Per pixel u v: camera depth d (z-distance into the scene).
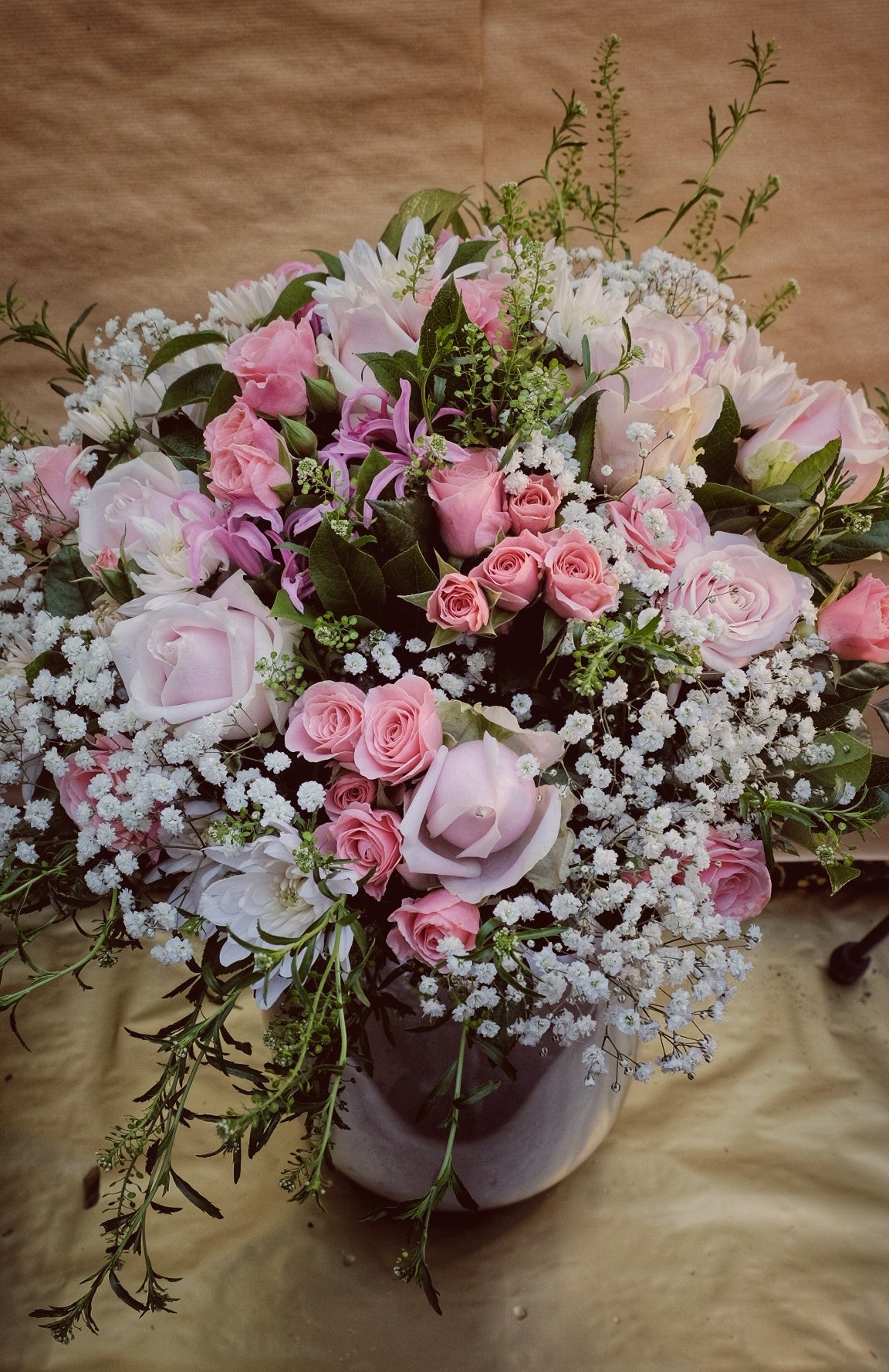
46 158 0.95
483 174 0.99
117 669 0.46
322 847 0.43
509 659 0.47
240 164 0.97
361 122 0.96
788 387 0.52
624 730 0.47
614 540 0.44
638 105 0.96
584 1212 0.73
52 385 0.59
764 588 0.45
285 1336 0.67
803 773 0.49
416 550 0.44
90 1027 0.83
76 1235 0.71
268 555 0.46
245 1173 0.75
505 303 0.46
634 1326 0.68
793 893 0.93
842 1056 0.82
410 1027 0.52
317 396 0.47
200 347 0.54
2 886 0.45
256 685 0.43
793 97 0.95
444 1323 0.67
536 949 0.47
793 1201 0.74
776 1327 0.68
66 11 0.89
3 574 0.51
